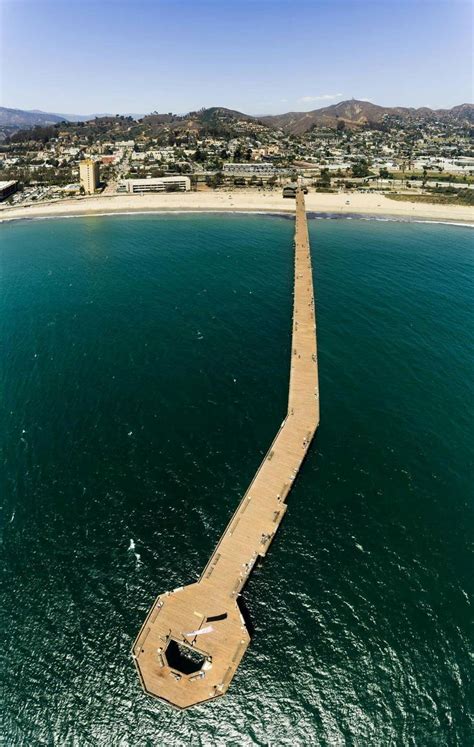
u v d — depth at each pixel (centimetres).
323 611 4991
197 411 7894
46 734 4166
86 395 8281
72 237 18700
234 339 10288
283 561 5481
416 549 5644
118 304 12088
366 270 14950
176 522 5934
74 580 5288
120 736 4153
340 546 5662
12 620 4925
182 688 4306
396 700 4344
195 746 4100
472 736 4119
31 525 5888
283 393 8412
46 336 10381
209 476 6606
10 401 8138
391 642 4731
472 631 4831
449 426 7662
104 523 5912
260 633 4797
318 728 4188
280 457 6781
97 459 6862
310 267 14375
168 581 5275
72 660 4619
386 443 7262
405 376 8994
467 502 6281
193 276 14125
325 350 9838
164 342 10112
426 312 11794
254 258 15950
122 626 4872
